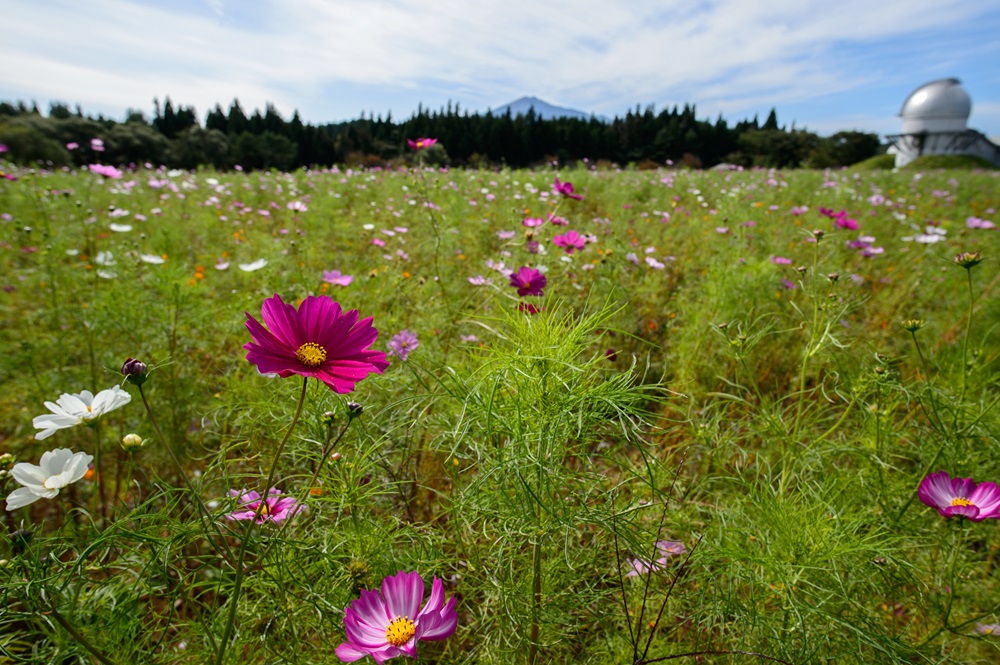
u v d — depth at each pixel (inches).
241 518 45.9
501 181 370.9
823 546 51.3
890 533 56.9
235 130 1985.7
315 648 50.9
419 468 72.0
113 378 93.5
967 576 61.7
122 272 120.0
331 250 183.6
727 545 54.7
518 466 43.8
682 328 117.8
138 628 45.3
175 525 41.7
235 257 177.5
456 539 61.9
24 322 119.3
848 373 81.4
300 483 64.3
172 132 2084.2
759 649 50.2
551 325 49.9
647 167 642.2
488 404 45.4
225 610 48.6
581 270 138.7
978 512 51.8
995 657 55.3
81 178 302.4
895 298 144.4
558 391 46.9
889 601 56.4
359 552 51.8
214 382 98.0
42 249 143.6
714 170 613.3
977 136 1316.4
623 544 56.0
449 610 38.9
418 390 66.7
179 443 85.4
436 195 243.0
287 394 64.0
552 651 54.8
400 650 38.0
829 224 199.8
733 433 72.1
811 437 73.6
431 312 111.9
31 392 92.3
